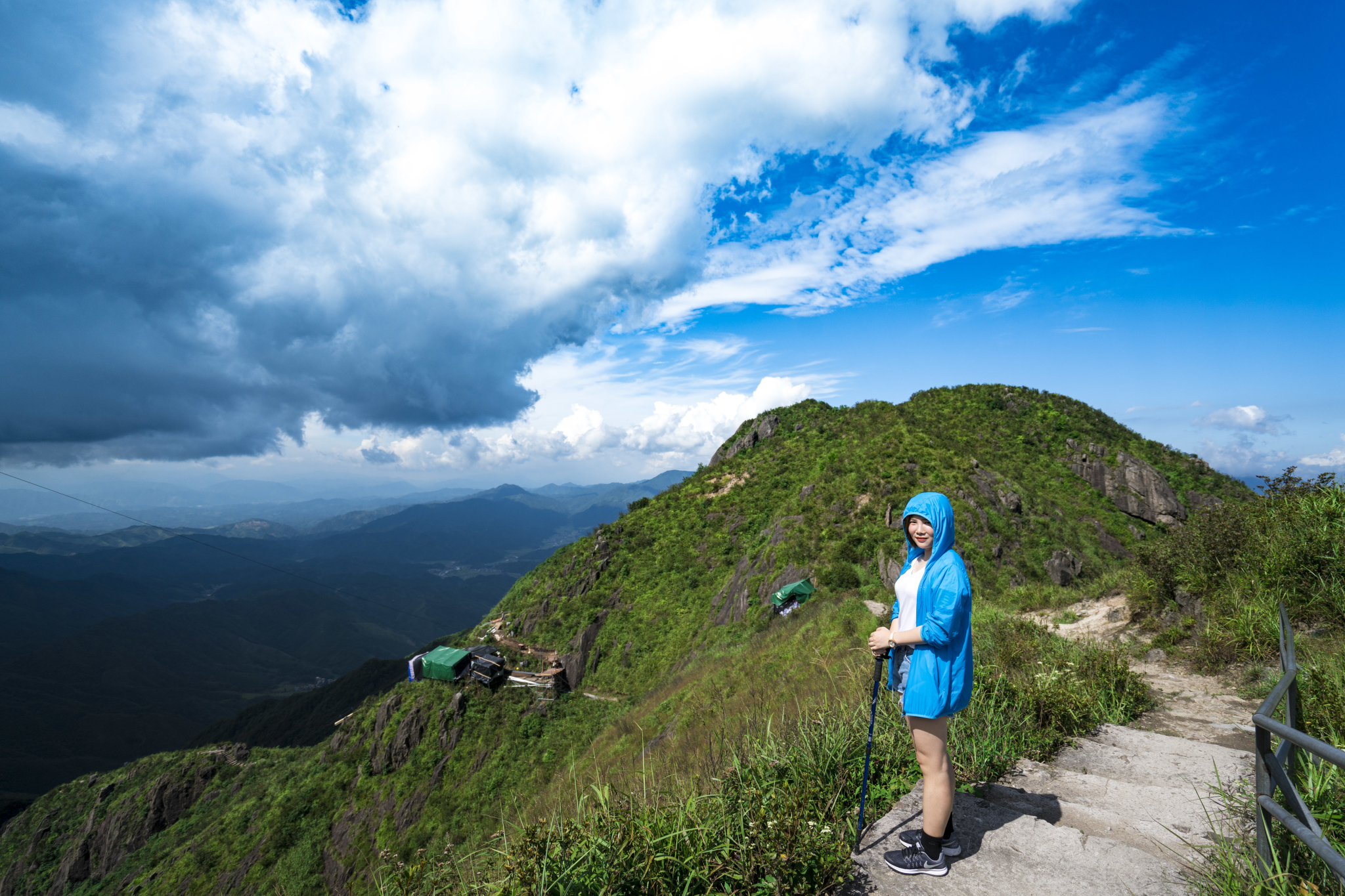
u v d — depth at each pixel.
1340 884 2.15
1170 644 7.96
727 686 22.08
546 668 55.97
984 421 63.44
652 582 61.38
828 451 68.00
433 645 78.81
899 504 40.31
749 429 90.50
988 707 5.32
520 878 2.76
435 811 44.22
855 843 3.18
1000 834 3.16
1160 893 2.57
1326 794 2.83
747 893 2.80
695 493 74.44
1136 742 4.96
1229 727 5.36
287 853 50.00
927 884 2.78
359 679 195.00
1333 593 6.51
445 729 51.66
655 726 23.47
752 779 3.93
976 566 35.53
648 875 2.83
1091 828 3.38
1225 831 3.14
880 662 3.20
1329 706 4.04
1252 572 7.61
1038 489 50.91
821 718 4.86
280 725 184.50
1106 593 12.48
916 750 2.91
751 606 41.66
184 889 53.31
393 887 2.98
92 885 79.25
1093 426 60.94
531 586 78.69
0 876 89.50
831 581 34.59
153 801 83.50
